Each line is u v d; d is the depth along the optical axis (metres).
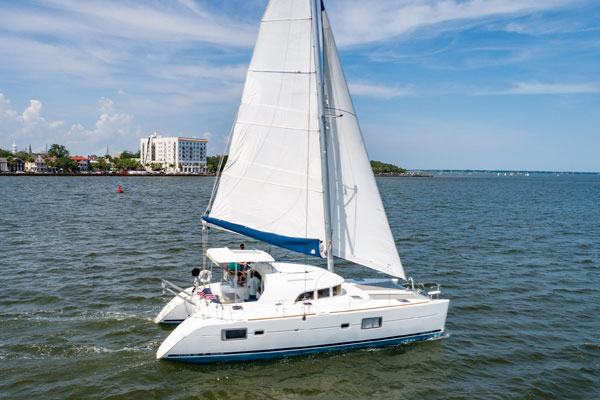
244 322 12.57
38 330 15.02
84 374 12.16
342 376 12.46
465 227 40.88
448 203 69.75
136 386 11.62
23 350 13.47
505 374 12.98
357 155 15.14
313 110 13.96
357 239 15.40
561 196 96.31
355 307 13.97
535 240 34.44
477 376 12.83
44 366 12.53
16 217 43.12
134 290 19.81
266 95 14.26
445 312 14.95
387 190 112.88
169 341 12.65
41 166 195.12
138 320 16.16
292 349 13.20
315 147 14.13
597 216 52.75
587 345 15.00
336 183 15.37
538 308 18.55
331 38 14.64
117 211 51.03
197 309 13.71
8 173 172.25
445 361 13.59
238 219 14.82
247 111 14.48
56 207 54.09
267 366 12.77
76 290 19.50
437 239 34.03
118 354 13.35
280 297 13.62
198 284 15.67
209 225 14.88
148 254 27.25
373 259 15.38
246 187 14.70
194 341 12.41
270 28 13.95
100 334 14.83
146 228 37.69
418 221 44.81
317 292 14.05
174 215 48.16
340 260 27.22
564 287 21.56
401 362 13.41
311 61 13.79
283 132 14.26
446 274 23.59
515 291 20.81
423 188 130.62
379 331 14.06
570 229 40.75
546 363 13.70
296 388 11.81
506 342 15.12
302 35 13.73
